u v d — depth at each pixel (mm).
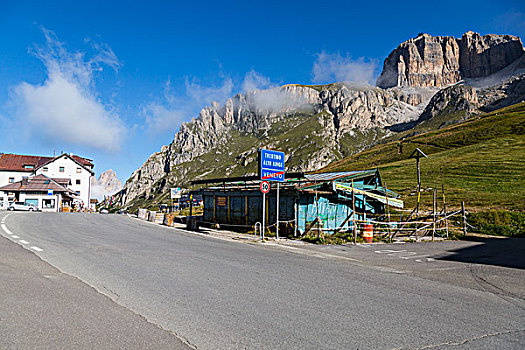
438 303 6387
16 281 6875
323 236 18281
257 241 17125
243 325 4906
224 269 8891
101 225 22812
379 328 4965
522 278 9062
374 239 18469
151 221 30938
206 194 27062
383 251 14469
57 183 68312
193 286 6977
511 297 7020
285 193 20578
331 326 4984
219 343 4281
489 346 4438
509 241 18719
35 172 85688
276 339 4457
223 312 5434
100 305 5602
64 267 8414
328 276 8578
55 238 14242
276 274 8531
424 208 36031
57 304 5570
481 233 22406
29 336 4316
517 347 4422
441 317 5551
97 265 8805
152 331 4590
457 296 6969
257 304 5906
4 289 6281
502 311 5984
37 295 6008
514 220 25000
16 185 64625
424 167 66125
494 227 23031
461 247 16016
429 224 20031
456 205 36781
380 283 7992
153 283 7109
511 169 54438
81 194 87688
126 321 4922
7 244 11875
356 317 5414
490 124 110250
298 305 5941
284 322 5082
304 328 4871
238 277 7969
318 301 6230
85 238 14672
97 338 4312
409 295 6922
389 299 6559
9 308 5297
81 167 88375
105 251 11180
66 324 4738
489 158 64625
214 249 13000
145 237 16312
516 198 37438
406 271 9805
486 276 9242
